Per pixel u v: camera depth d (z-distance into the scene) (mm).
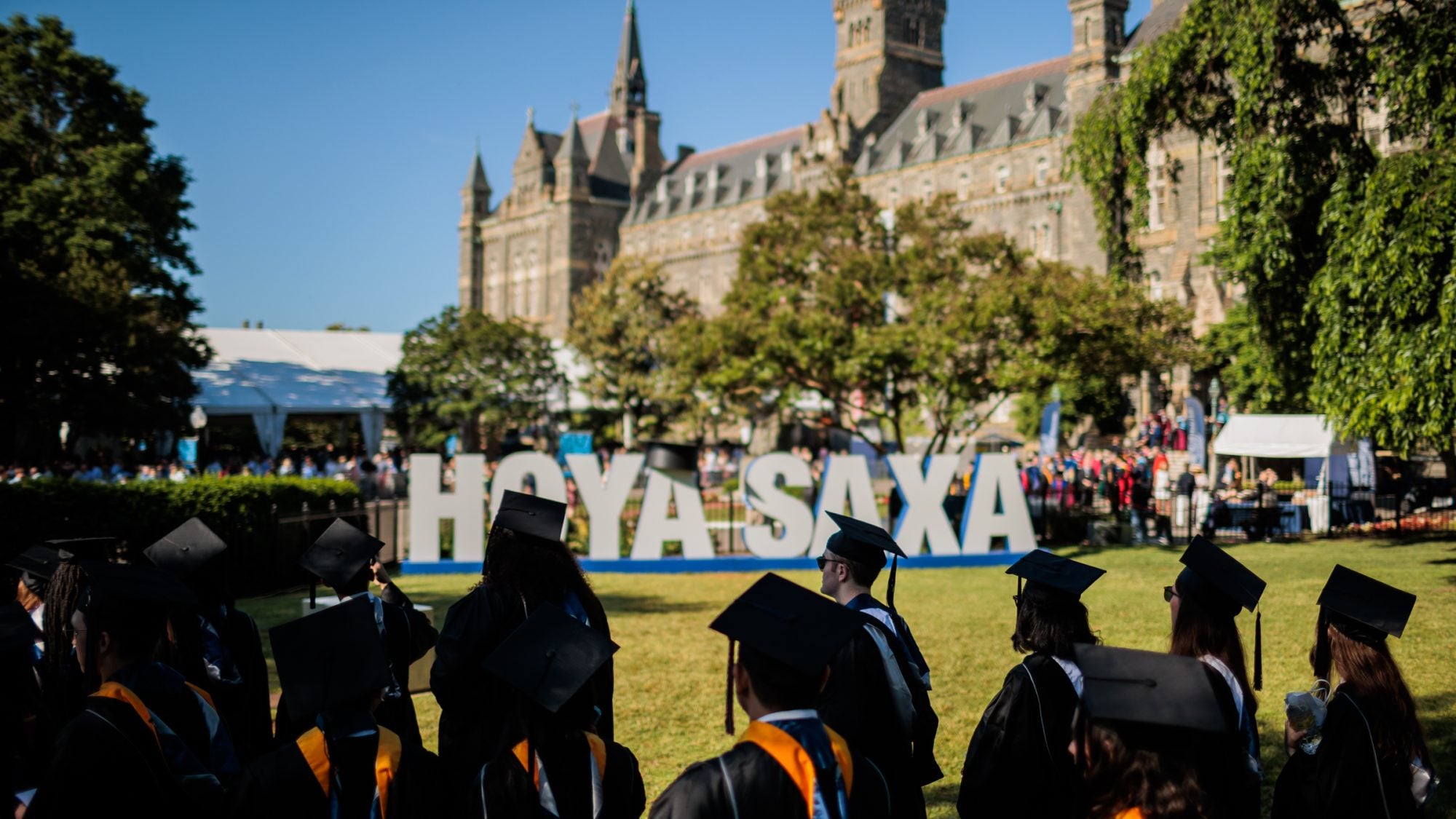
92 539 8133
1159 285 67438
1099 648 4910
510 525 6289
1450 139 18359
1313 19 20922
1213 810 4723
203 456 52219
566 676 5004
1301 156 21062
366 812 4879
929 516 23734
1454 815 8469
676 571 23812
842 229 40375
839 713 5684
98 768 4918
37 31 46062
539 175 131750
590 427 70750
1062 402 63125
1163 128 24547
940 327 32344
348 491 24438
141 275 46938
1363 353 18859
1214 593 5746
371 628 5234
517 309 135500
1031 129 86562
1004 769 5602
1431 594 17188
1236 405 47094
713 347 36500
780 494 24000
